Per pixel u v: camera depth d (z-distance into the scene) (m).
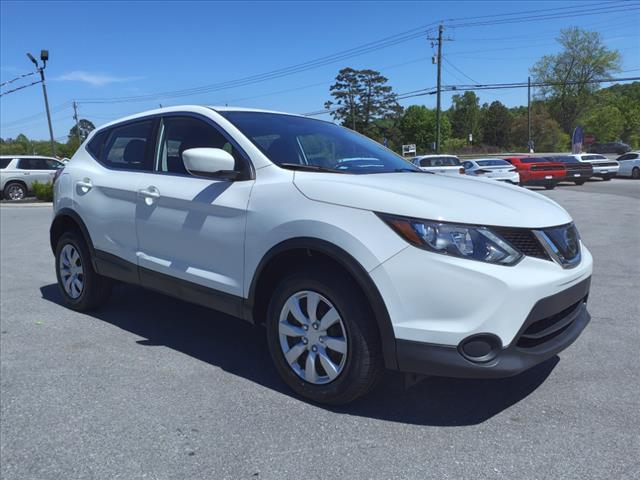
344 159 3.80
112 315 4.97
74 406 3.19
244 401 3.23
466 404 3.16
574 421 2.94
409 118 94.44
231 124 3.70
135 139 4.45
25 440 2.83
